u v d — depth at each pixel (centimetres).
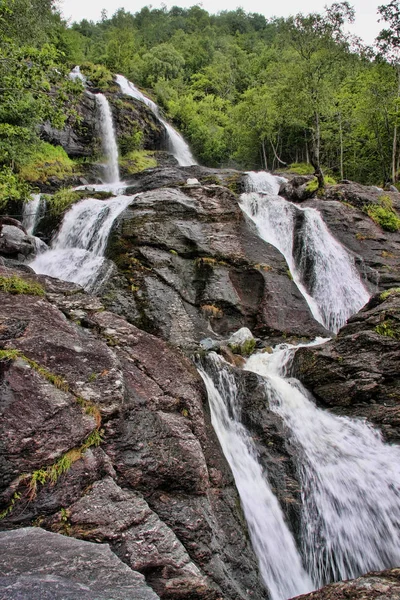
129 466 454
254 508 589
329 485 664
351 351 824
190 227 1250
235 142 4297
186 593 384
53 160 2445
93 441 439
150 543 395
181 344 962
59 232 1498
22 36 2041
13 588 223
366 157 3691
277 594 526
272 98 3086
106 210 1390
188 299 1109
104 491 416
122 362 573
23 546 288
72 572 254
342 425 755
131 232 1202
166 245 1189
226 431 668
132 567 372
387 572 435
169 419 538
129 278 1101
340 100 3225
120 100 3481
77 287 687
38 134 2347
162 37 8550
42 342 490
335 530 631
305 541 606
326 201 1755
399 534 650
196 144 4266
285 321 1138
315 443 718
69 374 473
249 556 498
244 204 1611
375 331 832
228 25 10156
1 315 513
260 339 1096
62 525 379
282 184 2125
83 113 2961
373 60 3572
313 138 2386
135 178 2450
